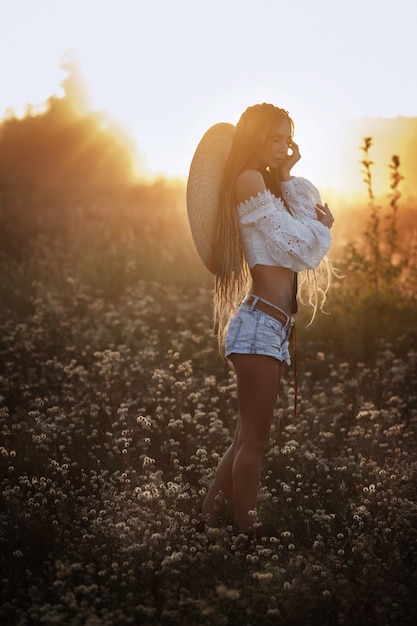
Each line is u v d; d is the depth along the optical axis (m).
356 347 6.85
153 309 8.23
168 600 3.18
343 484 4.25
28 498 4.29
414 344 6.88
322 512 3.92
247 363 3.72
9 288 9.10
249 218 3.69
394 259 8.98
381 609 3.14
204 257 3.98
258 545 3.61
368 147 8.17
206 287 9.41
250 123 3.75
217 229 3.89
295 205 3.84
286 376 6.44
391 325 7.20
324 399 5.63
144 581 3.39
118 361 6.40
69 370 6.11
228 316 4.00
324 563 3.54
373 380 6.19
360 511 3.91
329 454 4.93
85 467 4.66
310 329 7.32
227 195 3.79
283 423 5.39
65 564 3.42
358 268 8.04
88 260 10.67
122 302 8.77
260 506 4.12
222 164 3.88
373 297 7.63
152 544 3.59
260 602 3.23
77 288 9.23
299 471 4.55
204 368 6.57
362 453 4.89
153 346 6.97
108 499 4.14
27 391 5.85
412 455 4.71
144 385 6.09
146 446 4.91
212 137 3.83
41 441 4.74
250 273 3.87
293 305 3.83
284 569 3.47
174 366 6.49
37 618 3.10
